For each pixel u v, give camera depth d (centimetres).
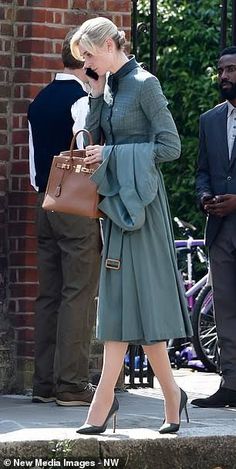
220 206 2586
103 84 2172
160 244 2147
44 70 2781
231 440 2217
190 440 2183
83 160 2172
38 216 2630
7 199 2792
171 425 2198
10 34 2784
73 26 2808
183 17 4916
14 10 2784
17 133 2784
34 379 2653
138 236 2134
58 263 2636
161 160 2138
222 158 2623
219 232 2623
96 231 2577
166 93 4909
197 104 4872
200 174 2667
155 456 2158
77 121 2552
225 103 2650
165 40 4938
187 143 4891
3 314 2792
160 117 2128
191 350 3691
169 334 2134
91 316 2633
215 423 2350
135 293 2134
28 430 2200
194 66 4906
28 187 2773
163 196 2167
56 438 2120
